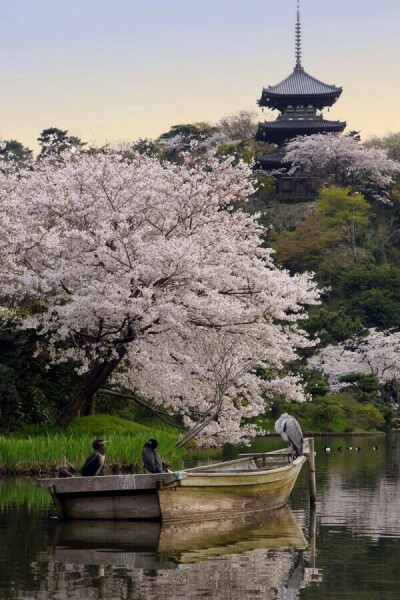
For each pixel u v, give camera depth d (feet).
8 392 109.60
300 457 73.67
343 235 389.19
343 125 429.79
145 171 110.32
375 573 44.65
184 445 106.73
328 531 58.03
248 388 112.47
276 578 43.27
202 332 107.04
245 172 112.57
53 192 107.45
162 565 46.21
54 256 103.55
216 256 105.09
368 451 148.05
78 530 57.06
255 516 64.69
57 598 38.86
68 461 90.17
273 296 101.71
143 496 59.77
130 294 94.27
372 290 306.76
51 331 116.06
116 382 124.26
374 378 242.78
